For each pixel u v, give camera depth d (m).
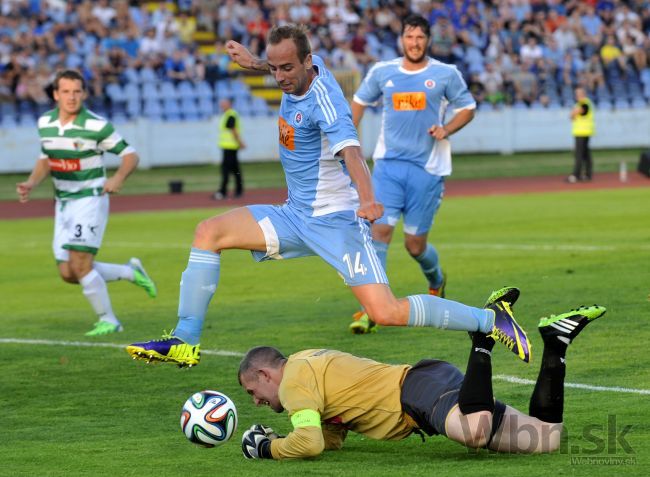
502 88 89.44
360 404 12.98
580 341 20.06
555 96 90.81
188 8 91.38
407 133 23.61
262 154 82.00
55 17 81.25
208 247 15.33
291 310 25.66
